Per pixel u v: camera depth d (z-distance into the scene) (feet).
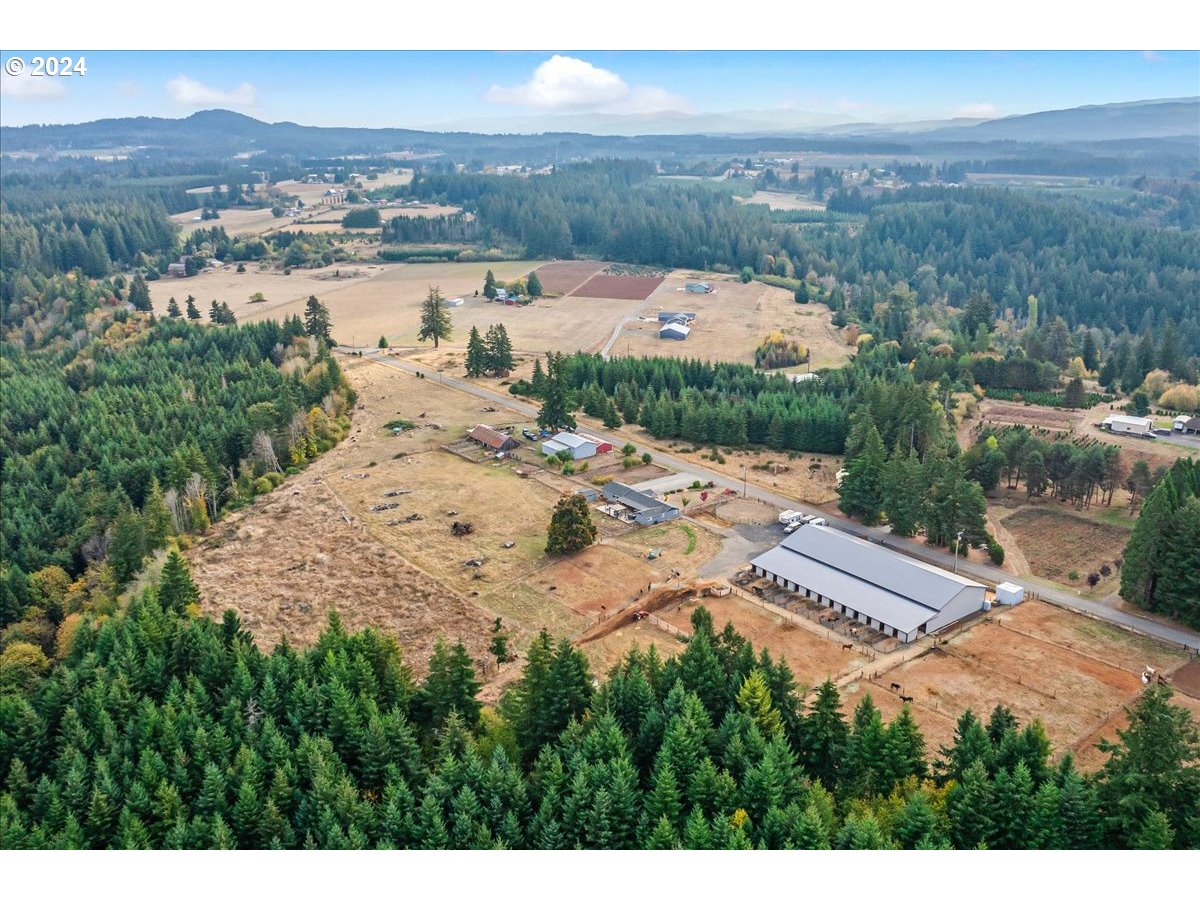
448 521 485.97
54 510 523.70
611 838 241.55
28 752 287.89
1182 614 376.07
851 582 398.83
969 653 355.56
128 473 547.08
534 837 245.86
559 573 427.33
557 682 295.69
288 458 579.89
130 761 274.57
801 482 542.98
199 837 242.58
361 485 536.01
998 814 236.63
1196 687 329.72
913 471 456.86
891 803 250.37
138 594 403.13
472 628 383.65
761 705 282.56
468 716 304.91
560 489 529.45
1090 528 476.54
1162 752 235.40
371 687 307.78
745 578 420.77
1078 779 235.81
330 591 417.69
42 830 244.63
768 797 247.29
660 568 430.61
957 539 439.22
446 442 608.19
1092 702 321.32
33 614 428.56
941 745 297.53
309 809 254.27
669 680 302.25
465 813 245.45
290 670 315.37
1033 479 512.63
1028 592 405.39
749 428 617.62
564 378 618.44
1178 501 390.21
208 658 320.50
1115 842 234.38
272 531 480.23
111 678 312.91
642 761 278.46
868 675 341.21
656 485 534.78
